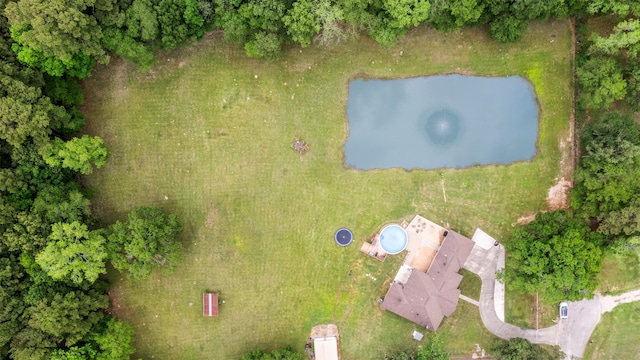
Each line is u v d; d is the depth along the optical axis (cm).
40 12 3903
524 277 4534
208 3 4403
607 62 4472
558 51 4941
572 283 4328
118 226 4403
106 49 4819
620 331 4934
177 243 4572
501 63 4947
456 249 4769
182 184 4944
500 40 4719
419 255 4944
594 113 4900
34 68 4331
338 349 4947
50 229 4378
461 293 4944
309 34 4516
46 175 4466
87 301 4475
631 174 4334
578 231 4434
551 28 4931
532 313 4938
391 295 4806
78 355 4394
